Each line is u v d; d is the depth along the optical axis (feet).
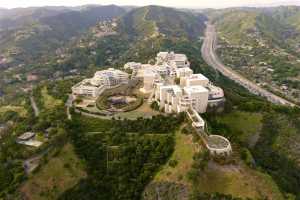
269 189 521.24
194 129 618.03
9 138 652.07
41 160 570.46
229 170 536.01
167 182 542.16
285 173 653.30
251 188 510.17
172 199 524.11
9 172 539.70
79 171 586.86
